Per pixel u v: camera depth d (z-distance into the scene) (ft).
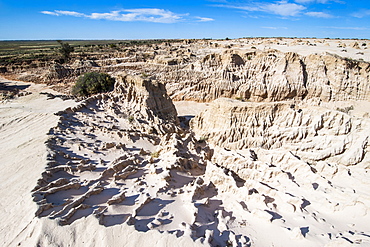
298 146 74.59
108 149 77.71
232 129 91.71
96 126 94.02
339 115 71.15
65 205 46.50
